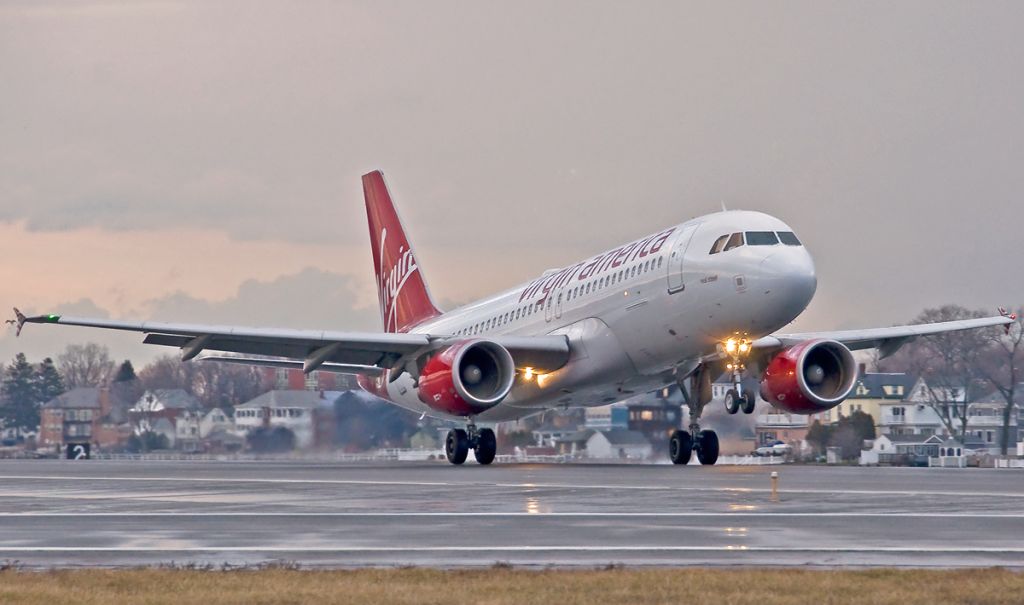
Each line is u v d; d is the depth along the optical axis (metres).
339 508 84.62
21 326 145.25
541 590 51.81
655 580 53.62
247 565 59.28
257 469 157.12
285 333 149.75
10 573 56.97
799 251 130.62
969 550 63.38
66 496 99.00
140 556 62.59
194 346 154.00
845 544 65.38
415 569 56.84
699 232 136.12
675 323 137.38
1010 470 138.25
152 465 189.12
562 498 91.62
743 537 68.12
